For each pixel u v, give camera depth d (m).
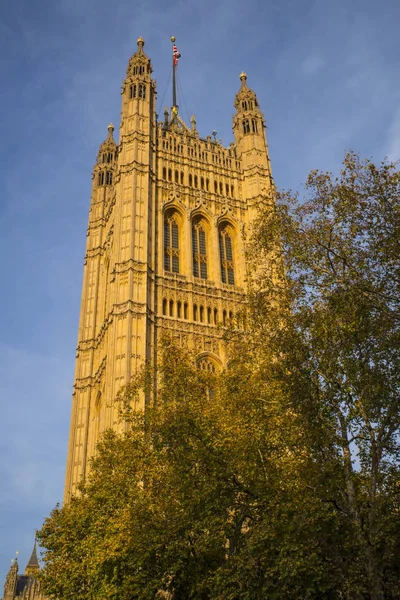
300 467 25.03
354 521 21.95
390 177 25.19
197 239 68.25
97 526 34.31
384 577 22.28
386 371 24.28
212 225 69.12
